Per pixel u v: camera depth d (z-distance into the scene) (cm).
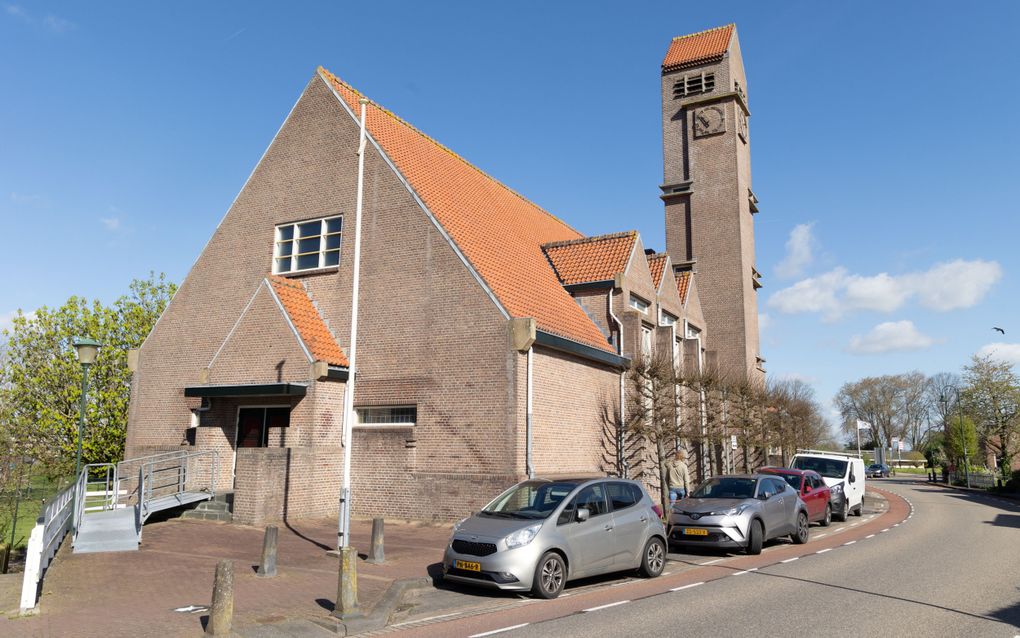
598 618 873
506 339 1767
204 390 1925
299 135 2238
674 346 2823
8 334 2986
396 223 1997
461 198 2294
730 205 3669
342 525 1276
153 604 920
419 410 1842
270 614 866
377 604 922
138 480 2117
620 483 1202
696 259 3691
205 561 1237
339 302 2041
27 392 2834
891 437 9188
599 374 2162
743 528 1428
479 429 1758
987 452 6231
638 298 2503
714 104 3778
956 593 1039
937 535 1844
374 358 1938
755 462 3544
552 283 2320
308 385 1834
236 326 1978
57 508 1262
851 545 1622
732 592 1045
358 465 1873
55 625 813
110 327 3123
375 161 2078
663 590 1068
